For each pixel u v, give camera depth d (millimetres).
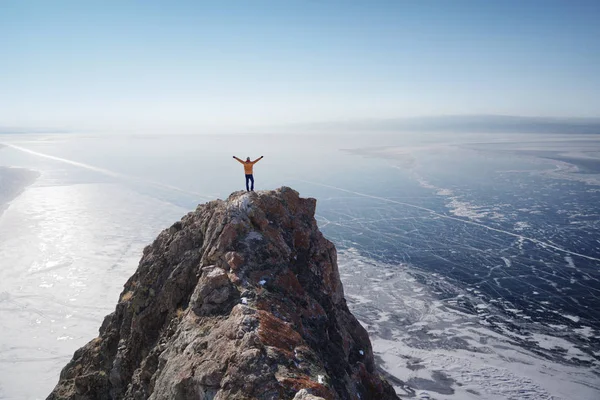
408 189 96500
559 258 54219
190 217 21484
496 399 28922
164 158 169625
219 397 10523
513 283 47500
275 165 142250
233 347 11797
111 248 57094
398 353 34375
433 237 62750
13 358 32594
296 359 11680
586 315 40656
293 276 16141
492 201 83562
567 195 87688
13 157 166875
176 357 13070
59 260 52156
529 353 34500
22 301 41469
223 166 142125
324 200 86312
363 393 15156
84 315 39000
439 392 29547
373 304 42875
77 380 17578
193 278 17281
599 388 30141
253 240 16984
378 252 57094
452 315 40688
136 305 18359
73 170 130250
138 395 14797
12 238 60406
